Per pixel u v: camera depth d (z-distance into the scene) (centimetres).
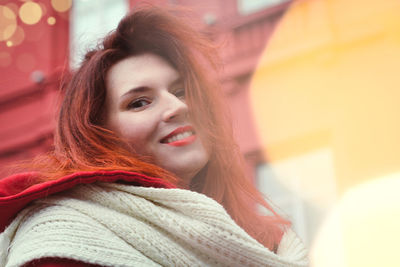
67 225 84
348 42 486
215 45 133
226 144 121
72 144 102
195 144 105
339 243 427
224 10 551
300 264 96
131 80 105
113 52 109
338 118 466
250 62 519
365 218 425
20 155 593
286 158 477
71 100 109
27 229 87
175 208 89
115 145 102
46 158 105
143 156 101
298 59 502
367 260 412
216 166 120
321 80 486
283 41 516
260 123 496
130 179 91
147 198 90
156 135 102
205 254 86
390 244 410
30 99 618
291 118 486
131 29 112
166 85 108
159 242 85
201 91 119
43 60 636
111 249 82
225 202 120
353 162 445
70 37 648
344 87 475
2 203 88
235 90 514
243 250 86
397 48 468
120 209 88
